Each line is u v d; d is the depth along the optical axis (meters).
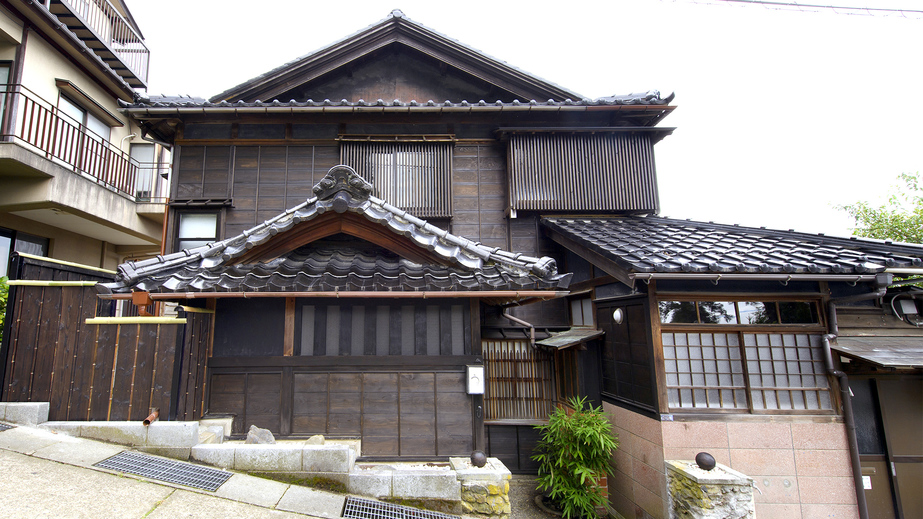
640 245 6.48
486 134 9.00
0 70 9.52
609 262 6.26
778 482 5.73
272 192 8.37
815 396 6.03
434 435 5.62
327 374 5.69
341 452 4.76
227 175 8.35
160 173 13.78
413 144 8.66
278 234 5.47
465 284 5.17
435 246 5.44
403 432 5.61
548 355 8.02
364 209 5.35
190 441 4.63
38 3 9.30
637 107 8.30
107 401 4.85
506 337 7.92
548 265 5.28
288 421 5.56
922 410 6.39
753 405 5.93
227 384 5.64
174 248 8.12
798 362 6.09
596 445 6.07
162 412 4.81
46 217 10.42
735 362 6.06
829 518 5.68
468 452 5.59
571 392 7.47
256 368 5.65
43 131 9.23
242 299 5.82
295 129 8.61
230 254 5.29
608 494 7.17
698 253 6.04
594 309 7.64
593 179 8.65
